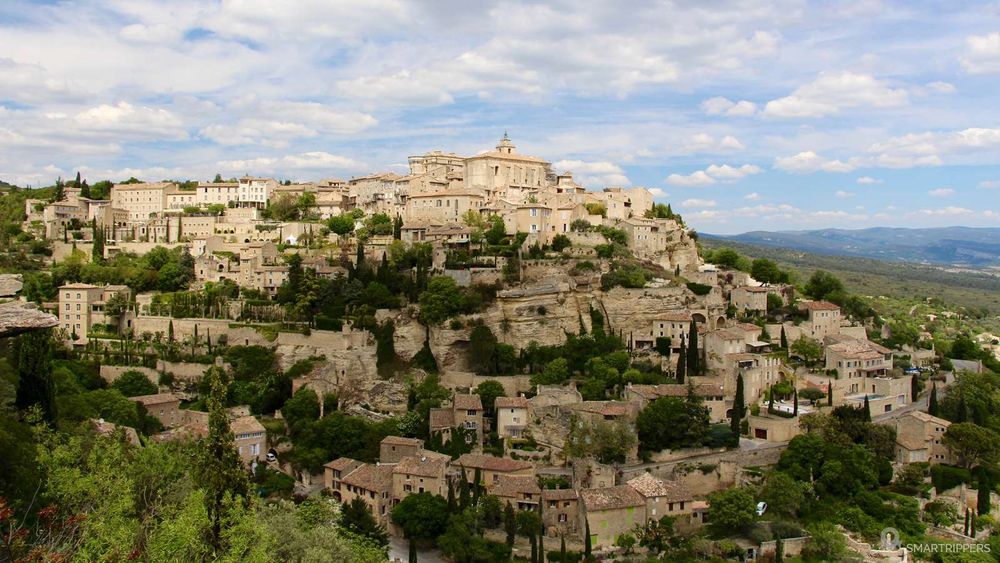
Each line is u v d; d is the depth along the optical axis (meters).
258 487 160.50
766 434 174.50
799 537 145.25
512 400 180.00
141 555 65.25
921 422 171.38
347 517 142.62
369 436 176.50
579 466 159.50
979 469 165.25
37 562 54.94
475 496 152.50
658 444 166.88
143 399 185.62
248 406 196.50
